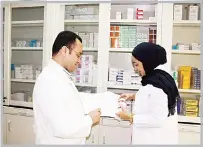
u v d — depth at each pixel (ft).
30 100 8.80
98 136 7.39
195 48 7.50
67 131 3.65
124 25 8.09
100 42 7.61
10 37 8.72
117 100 5.36
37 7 8.59
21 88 9.45
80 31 8.59
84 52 8.36
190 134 7.04
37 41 8.86
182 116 7.17
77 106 4.03
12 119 8.48
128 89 8.06
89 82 8.02
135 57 4.67
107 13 7.53
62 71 4.09
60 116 3.66
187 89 7.32
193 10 7.36
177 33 8.09
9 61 8.73
